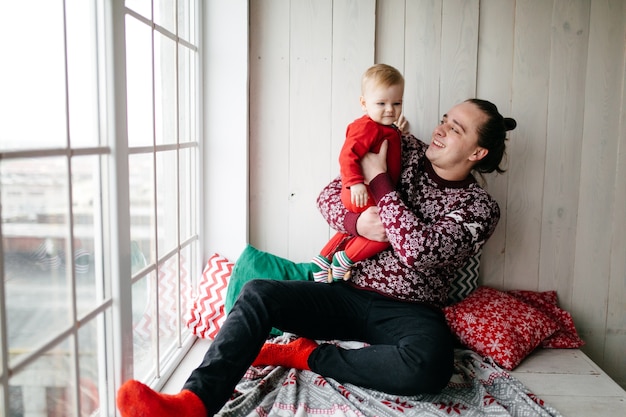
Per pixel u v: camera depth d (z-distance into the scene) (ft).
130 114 6.01
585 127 8.98
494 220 7.05
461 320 8.11
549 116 8.97
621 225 9.12
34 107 4.15
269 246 9.34
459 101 8.95
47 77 4.31
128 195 5.65
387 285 7.14
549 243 9.20
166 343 7.48
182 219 8.27
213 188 9.04
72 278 4.69
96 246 5.32
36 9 4.14
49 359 4.43
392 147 7.17
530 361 8.04
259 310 6.53
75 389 4.77
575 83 8.91
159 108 7.06
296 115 9.05
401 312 7.00
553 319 8.77
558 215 9.15
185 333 8.34
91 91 5.17
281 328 6.99
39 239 4.28
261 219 9.28
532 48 8.87
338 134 9.05
